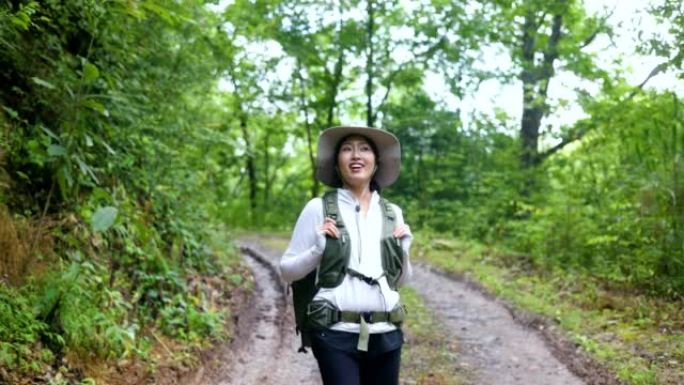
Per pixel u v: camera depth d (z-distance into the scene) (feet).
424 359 21.84
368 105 68.80
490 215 51.44
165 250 25.76
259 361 21.20
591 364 20.61
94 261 19.42
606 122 36.47
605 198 36.11
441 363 21.49
